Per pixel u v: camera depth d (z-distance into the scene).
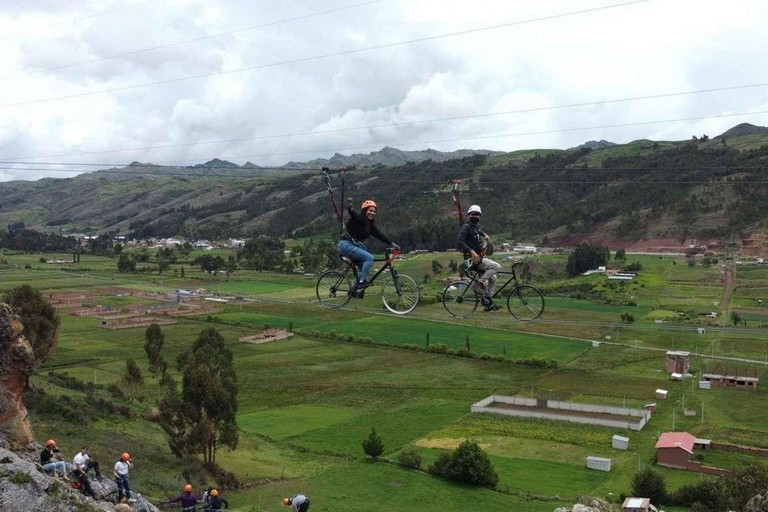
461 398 97.75
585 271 194.88
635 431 83.00
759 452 74.12
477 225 28.09
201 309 163.75
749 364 114.31
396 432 82.00
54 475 29.39
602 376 110.75
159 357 96.62
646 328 139.50
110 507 29.16
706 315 145.00
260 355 121.81
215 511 34.97
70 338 129.12
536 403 93.38
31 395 65.25
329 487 61.94
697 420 87.25
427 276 152.50
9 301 70.44
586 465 70.88
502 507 58.16
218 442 66.50
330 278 29.36
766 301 153.75
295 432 81.50
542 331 142.00
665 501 60.16
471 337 138.12
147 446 62.34
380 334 140.25
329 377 108.75
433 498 60.03
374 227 27.08
